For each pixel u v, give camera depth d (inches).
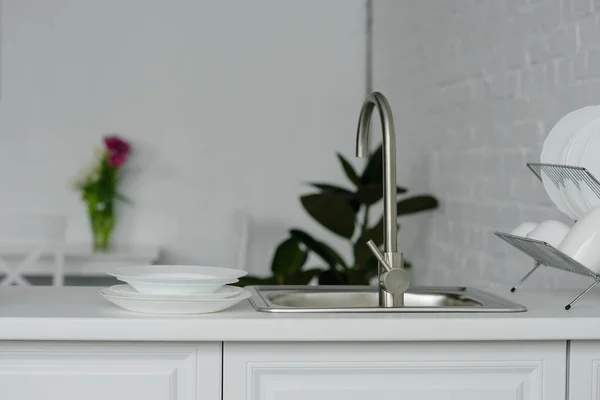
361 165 178.5
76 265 157.6
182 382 53.3
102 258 157.2
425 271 135.0
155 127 177.5
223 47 177.8
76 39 175.6
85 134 176.1
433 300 67.4
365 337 52.5
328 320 52.4
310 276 125.9
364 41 178.7
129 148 175.0
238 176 178.7
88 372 52.8
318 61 178.7
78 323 51.4
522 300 63.2
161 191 177.9
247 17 177.9
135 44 176.7
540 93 92.5
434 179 130.3
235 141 178.2
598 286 74.2
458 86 119.1
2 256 156.7
